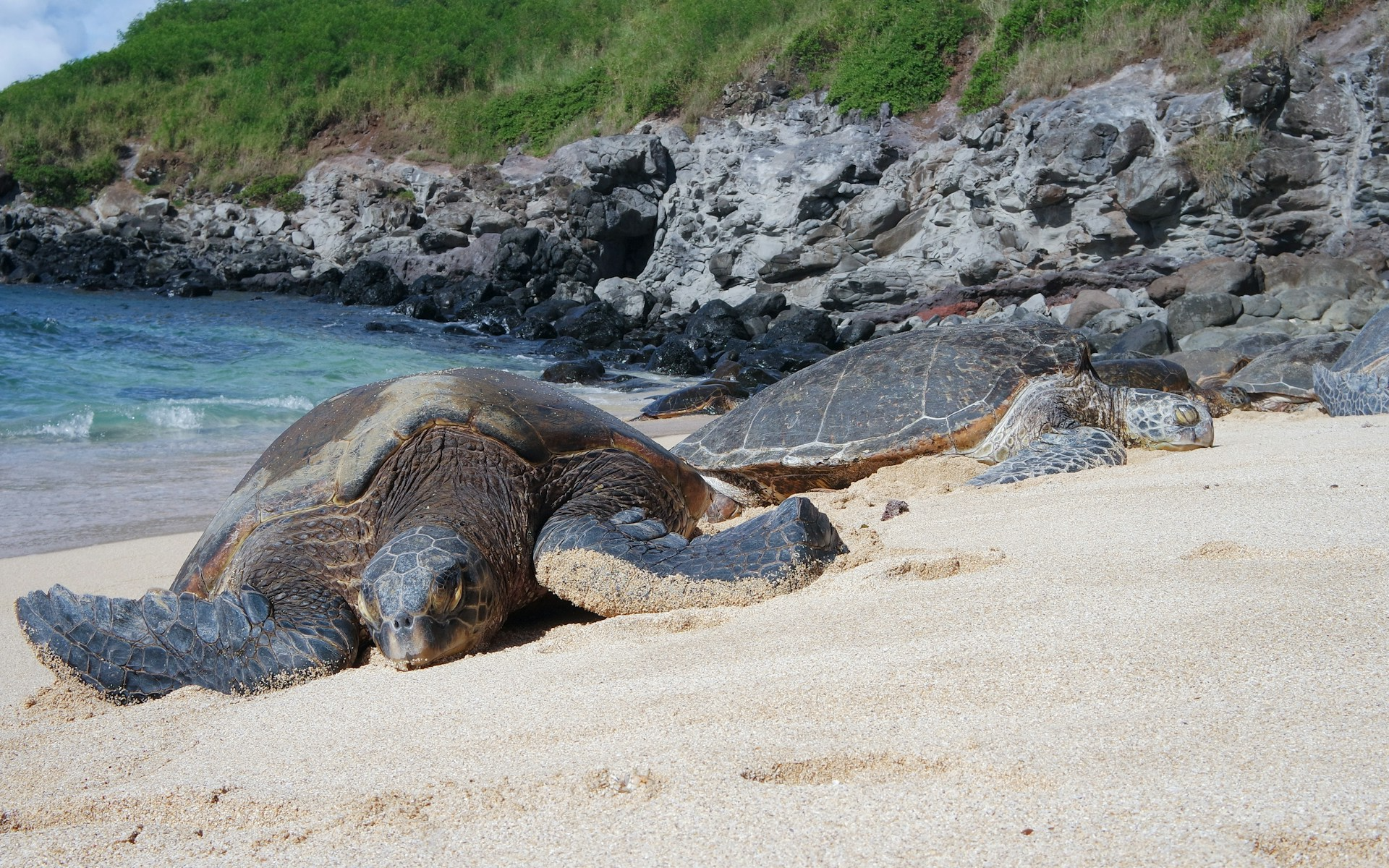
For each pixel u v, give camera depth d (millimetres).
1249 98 18594
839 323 22234
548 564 3742
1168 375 7562
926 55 24656
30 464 9281
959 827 1576
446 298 25172
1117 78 21234
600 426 4527
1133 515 3936
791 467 6578
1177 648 2246
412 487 3971
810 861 1533
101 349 17328
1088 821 1544
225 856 1847
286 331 21484
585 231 25641
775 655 2689
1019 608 2754
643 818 1754
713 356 20641
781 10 29000
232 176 30438
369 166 29578
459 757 2248
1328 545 3051
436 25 35312
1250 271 18188
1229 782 1603
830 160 23781
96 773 2525
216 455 9992
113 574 5637
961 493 5312
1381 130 17891
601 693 2580
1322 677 1987
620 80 29406
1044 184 20406
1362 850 1381
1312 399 9242
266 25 37750
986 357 6617
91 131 32094
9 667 3922
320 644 3373
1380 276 17656
